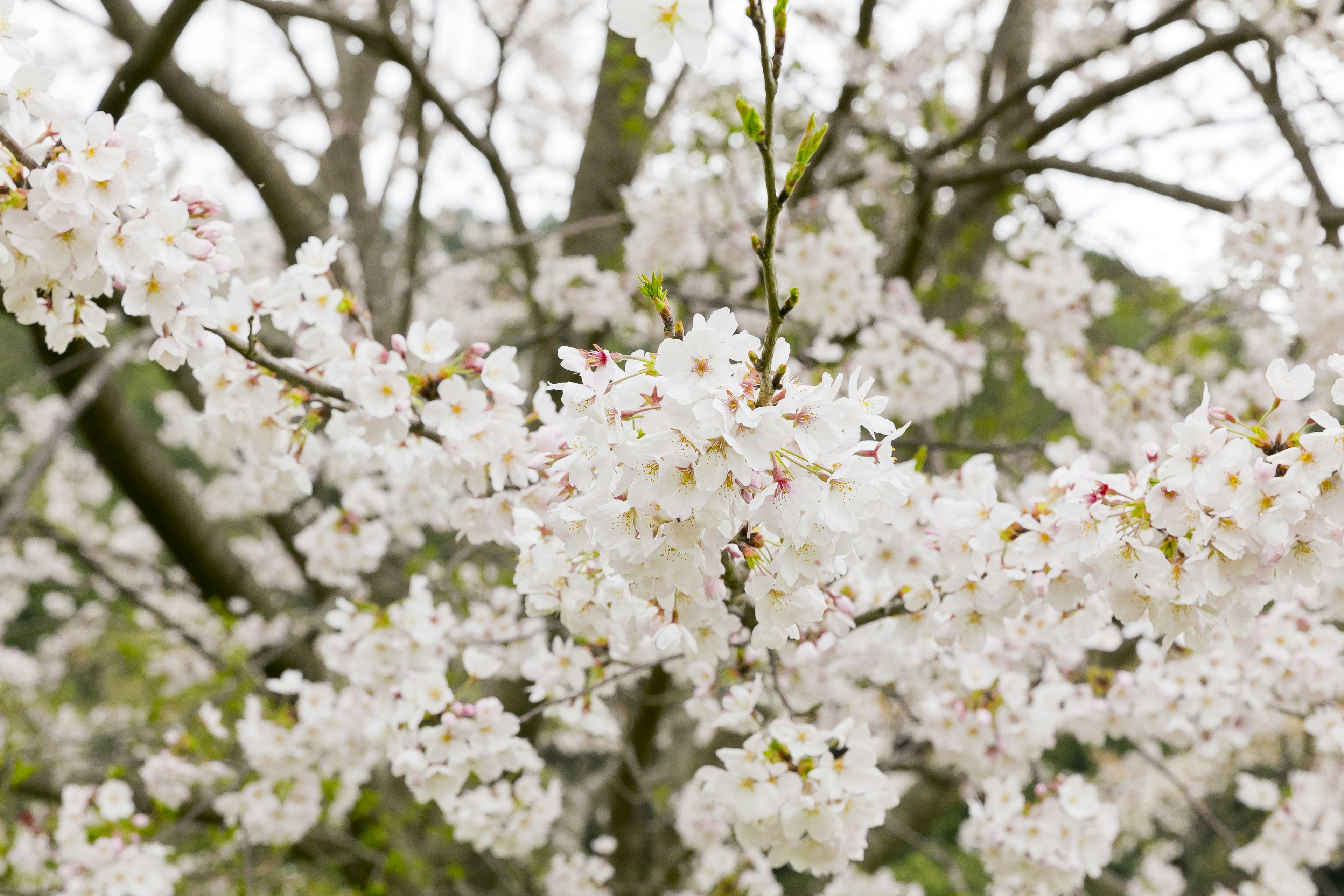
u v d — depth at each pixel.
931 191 5.05
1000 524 1.96
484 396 2.11
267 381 2.19
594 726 2.64
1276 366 1.58
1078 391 4.40
